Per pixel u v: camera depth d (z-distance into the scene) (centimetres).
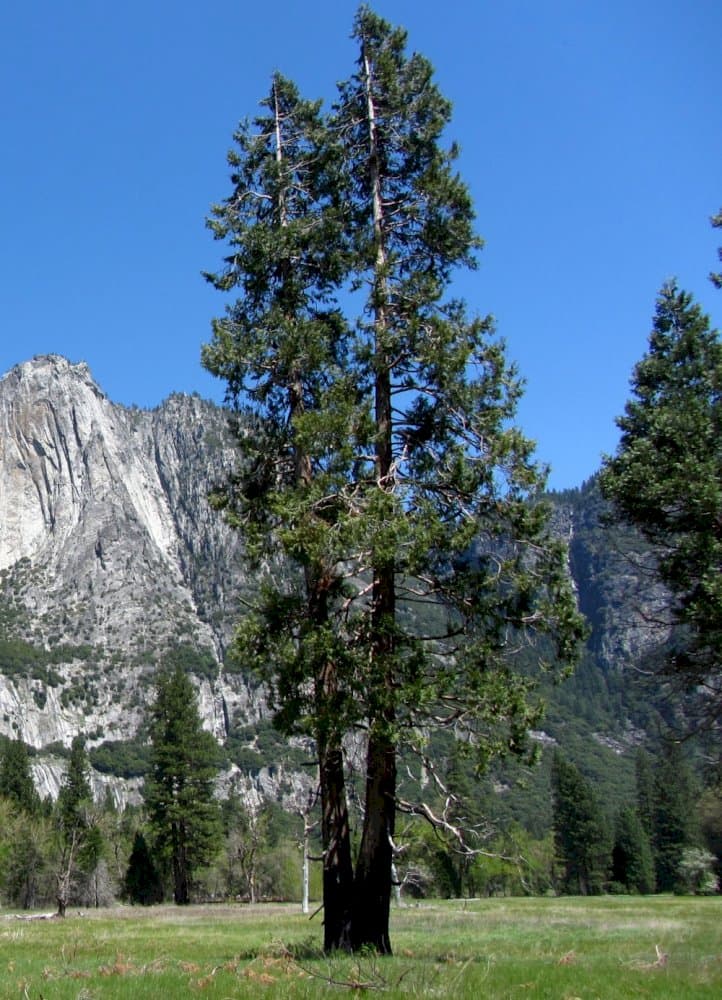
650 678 2416
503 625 1641
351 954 1525
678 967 1413
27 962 1619
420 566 1589
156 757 6544
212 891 7538
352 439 1617
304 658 1512
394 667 1526
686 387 2266
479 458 1656
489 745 1543
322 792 1669
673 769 9188
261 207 1966
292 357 1758
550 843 9212
